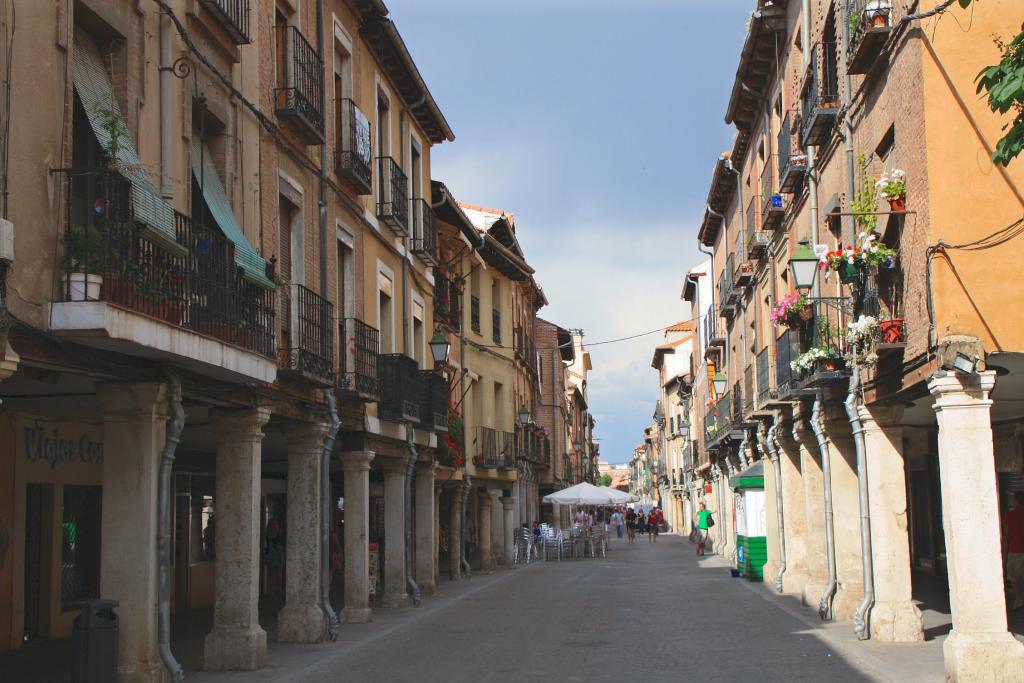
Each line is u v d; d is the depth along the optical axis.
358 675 12.34
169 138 11.09
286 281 14.66
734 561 31.08
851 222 15.25
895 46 12.49
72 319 8.60
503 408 36.84
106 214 9.02
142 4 10.74
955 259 11.20
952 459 10.95
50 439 15.71
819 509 19.59
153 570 10.38
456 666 12.88
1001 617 10.71
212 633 12.88
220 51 12.79
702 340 51.19
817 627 16.23
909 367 12.36
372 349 18.75
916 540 26.25
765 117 23.86
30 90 8.63
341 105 18.14
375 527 34.94
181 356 9.95
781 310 17.67
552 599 22.44
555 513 57.41
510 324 38.06
